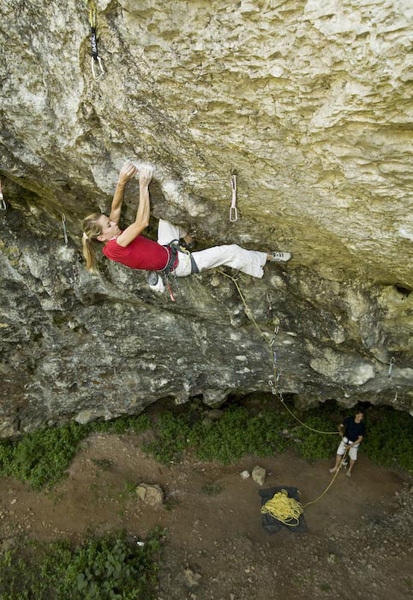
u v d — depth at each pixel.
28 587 8.16
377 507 9.40
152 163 4.15
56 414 10.66
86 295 7.54
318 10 2.57
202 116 3.49
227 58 3.00
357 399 8.95
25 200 5.97
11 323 8.55
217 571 8.42
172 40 3.04
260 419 11.12
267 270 5.88
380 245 4.35
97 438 10.74
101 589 7.92
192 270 4.84
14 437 10.48
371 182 3.49
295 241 5.07
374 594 8.00
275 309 6.52
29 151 4.45
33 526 9.08
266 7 2.67
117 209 4.41
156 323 8.20
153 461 10.38
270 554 8.66
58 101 3.80
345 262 5.23
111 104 3.66
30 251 6.93
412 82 2.65
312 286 5.83
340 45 2.67
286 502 9.23
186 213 4.76
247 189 4.20
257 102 3.22
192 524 9.19
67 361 9.54
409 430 10.66
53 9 3.17
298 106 3.13
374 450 10.34
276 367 8.27
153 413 11.28
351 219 4.11
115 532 8.97
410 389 7.59
